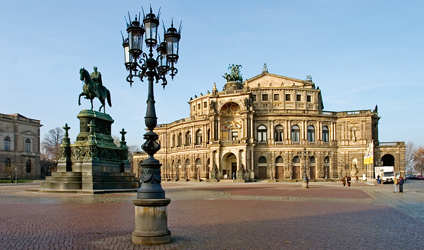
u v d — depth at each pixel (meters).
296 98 123.25
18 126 149.75
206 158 120.75
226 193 55.22
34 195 46.03
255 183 101.56
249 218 26.31
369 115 118.25
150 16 19.75
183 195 50.69
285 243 17.80
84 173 50.91
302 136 118.00
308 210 31.59
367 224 23.69
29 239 18.44
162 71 21.89
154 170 18.27
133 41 20.14
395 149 119.81
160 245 17.22
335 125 121.94
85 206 33.34
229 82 128.50
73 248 16.52
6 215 27.23
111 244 17.33
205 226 22.66
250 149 113.12
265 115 117.62
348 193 55.50
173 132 139.25
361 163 117.94
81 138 54.56
